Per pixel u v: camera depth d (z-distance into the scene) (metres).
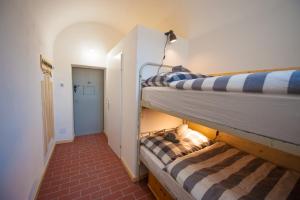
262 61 1.47
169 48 2.09
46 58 2.33
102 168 2.23
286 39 1.30
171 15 2.25
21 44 1.29
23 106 1.31
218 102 0.84
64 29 2.97
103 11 2.70
